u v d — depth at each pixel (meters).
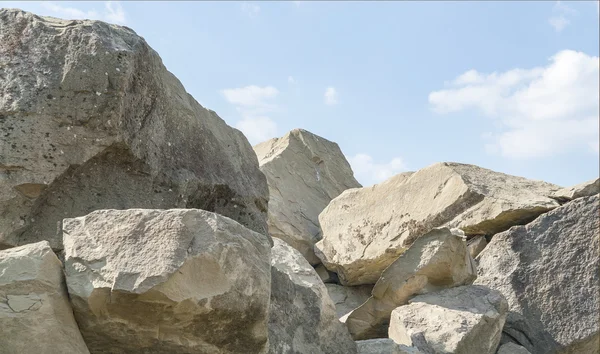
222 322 2.72
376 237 6.73
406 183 6.71
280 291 3.75
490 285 5.58
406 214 6.54
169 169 3.85
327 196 8.56
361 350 3.92
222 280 2.67
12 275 2.57
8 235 3.29
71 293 2.61
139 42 3.69
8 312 2.51
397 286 5.03
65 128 3.39
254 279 2.79
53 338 2.54
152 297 2.53
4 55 3.45
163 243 2.61
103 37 3.55
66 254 2.70
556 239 5.57
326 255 7.25
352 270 6.88
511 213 5.82
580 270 5.40
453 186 6.21
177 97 4.04
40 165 3.33
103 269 2.60
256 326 2.82
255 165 4.77
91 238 2.70
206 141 4.20
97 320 2.63
